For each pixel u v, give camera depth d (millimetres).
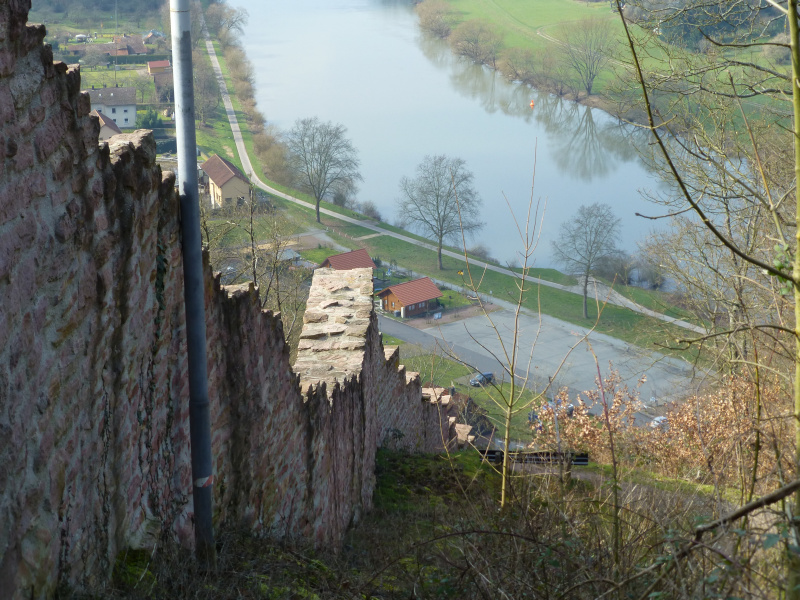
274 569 5250
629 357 36562
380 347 11281
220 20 85000
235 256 23406
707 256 15945
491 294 49156
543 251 55156
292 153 61500
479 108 81938
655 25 11016
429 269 53594
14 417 3125
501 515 6230
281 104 84000
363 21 123125
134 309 4375
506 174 66000
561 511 5277
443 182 53844
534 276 51562
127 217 4191
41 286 3357
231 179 46312
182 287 5074
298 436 7102
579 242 42844
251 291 5953
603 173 62562
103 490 4078
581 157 64312
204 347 4914
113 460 4199
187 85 4570
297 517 7051
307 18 127250
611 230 43094
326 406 7996
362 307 10875
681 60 12195
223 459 5559
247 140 68750
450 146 73875
